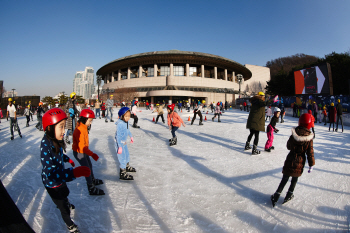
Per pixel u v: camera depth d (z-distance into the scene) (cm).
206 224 262
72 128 721
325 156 579
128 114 399
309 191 358
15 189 357
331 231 249
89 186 336
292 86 3853
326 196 339
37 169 466
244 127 1169
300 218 277
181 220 271
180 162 525
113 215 281
